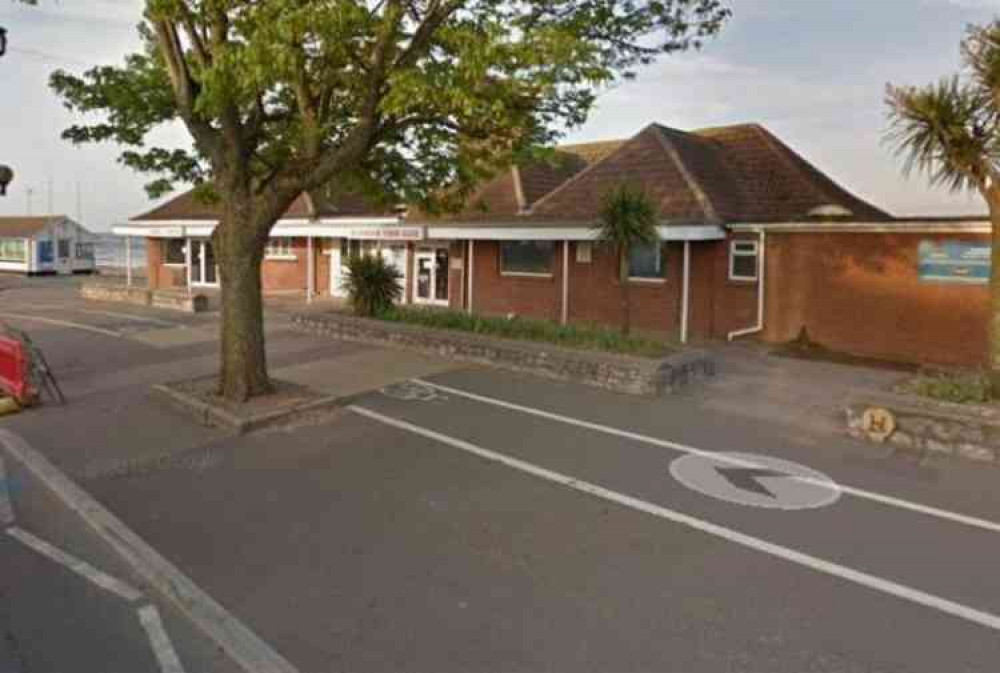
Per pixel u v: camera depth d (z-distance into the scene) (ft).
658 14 30.27
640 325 53.42
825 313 45.19
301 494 19.60
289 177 27.78
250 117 29.55
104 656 12.05
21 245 144.46
